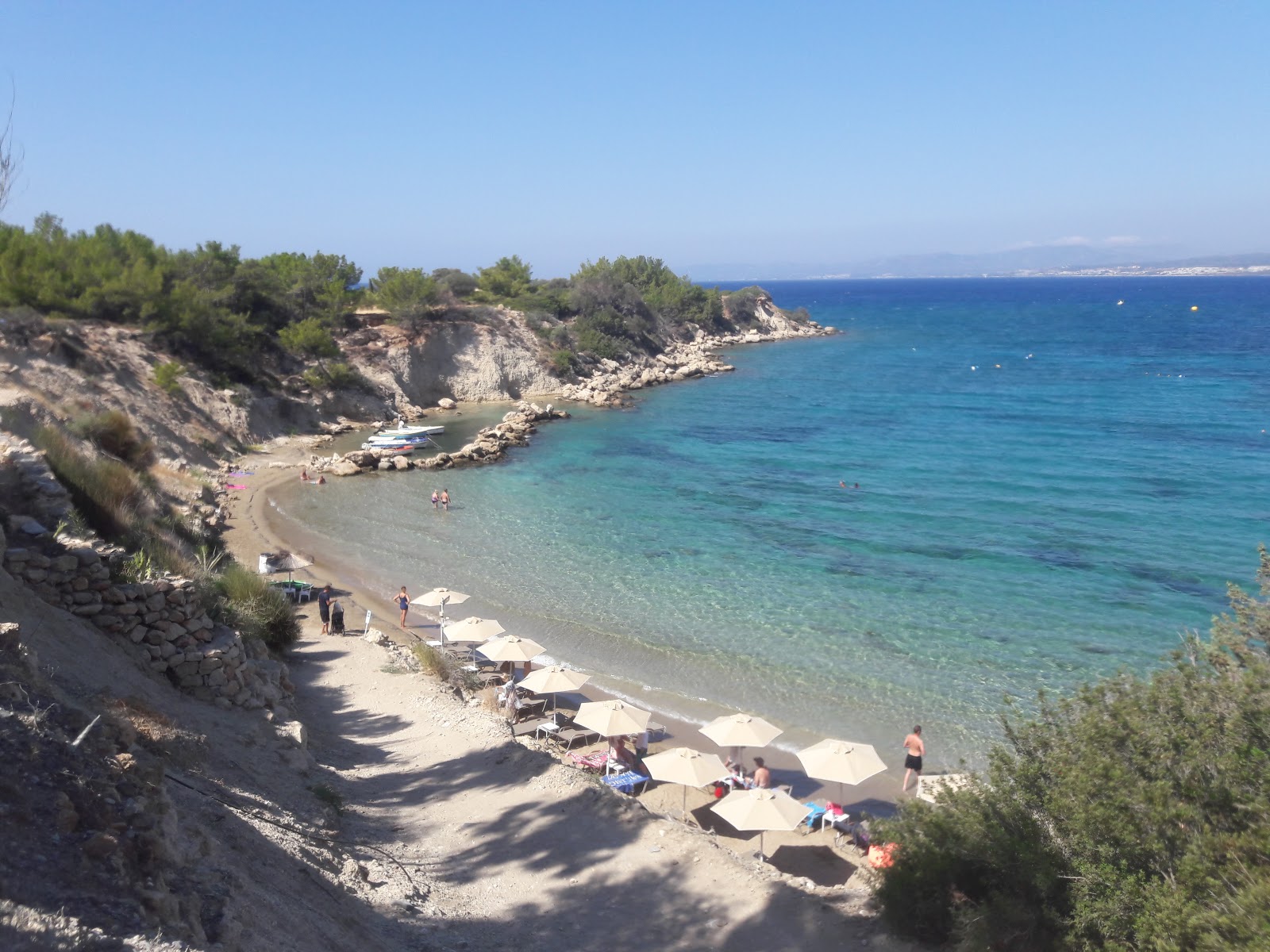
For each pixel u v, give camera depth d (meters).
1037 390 92.75
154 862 7.14
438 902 11.12
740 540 40.50
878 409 81.44
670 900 11.69
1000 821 10.81
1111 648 27.70
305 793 13.24
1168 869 9.12
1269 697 9.63
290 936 7.78
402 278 87.31
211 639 16.02
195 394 58.31
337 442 65.19
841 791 19.78
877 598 32.53
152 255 71.12
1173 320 197.00
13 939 5.12
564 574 35.59
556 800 14.43
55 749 7.77
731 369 113.00
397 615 30.95
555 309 115.12
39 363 44.09
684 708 23.98
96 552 14.96
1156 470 54.53
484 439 64.31
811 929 11.04
